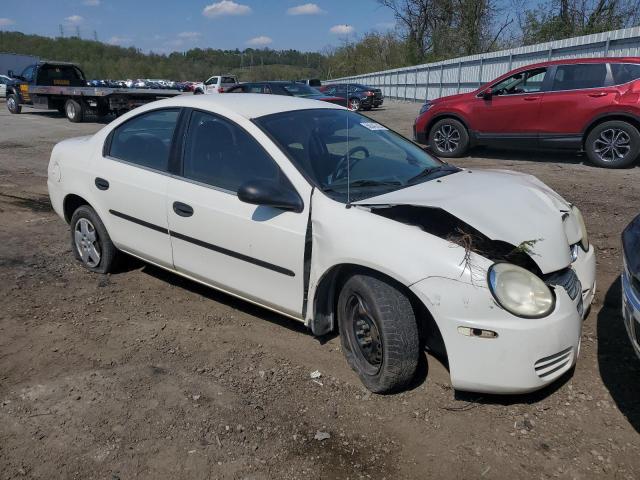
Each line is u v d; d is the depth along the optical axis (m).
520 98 9.63
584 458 2.54
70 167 4.72
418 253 2.77
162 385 3.18
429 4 41.59
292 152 3.41
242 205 3.45
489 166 9.59
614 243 5.32
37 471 2.53
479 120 10.17
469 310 2.64
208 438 2.73
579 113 9.05
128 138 4.33
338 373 3.27
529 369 2.64
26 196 7.80
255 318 3.99
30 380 3.25
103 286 4.58
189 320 3.98
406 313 2.87
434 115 10.73
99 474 2.51
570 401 2.94
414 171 3.73
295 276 3.26
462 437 2.70
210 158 3.72
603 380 3.11
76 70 20.80
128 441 2.72
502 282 2.64
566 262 2.90
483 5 37.88
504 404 2.94
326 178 3.35
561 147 9.45
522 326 2.61
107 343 3.67
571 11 27.88
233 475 2.50
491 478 2.45
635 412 2.83
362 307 3.04
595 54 15.08
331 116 4.01
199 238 3.72
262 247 3.36
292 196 3.24
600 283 4.39
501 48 37.38
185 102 4.00
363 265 2.91
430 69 29.50
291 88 16.33
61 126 16.86
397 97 36.25
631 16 26.33
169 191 3.87
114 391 3.13
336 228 3.03
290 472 2.52
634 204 6.69
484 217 2.92
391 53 51.72
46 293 4.44
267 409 2.95
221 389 3.13
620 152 8.95
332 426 2.81
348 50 55.16
